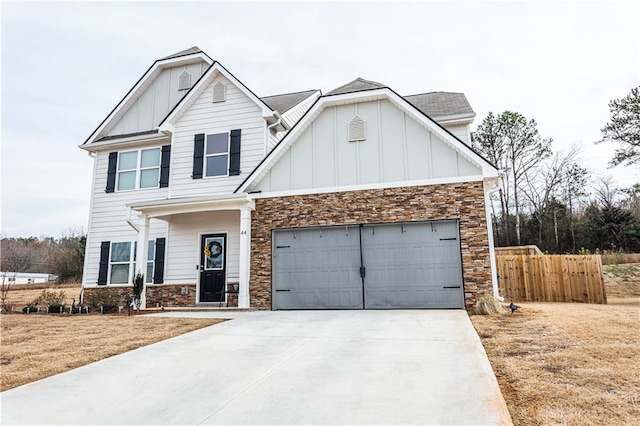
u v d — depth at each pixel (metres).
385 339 6.88
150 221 14.53
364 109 12.06
